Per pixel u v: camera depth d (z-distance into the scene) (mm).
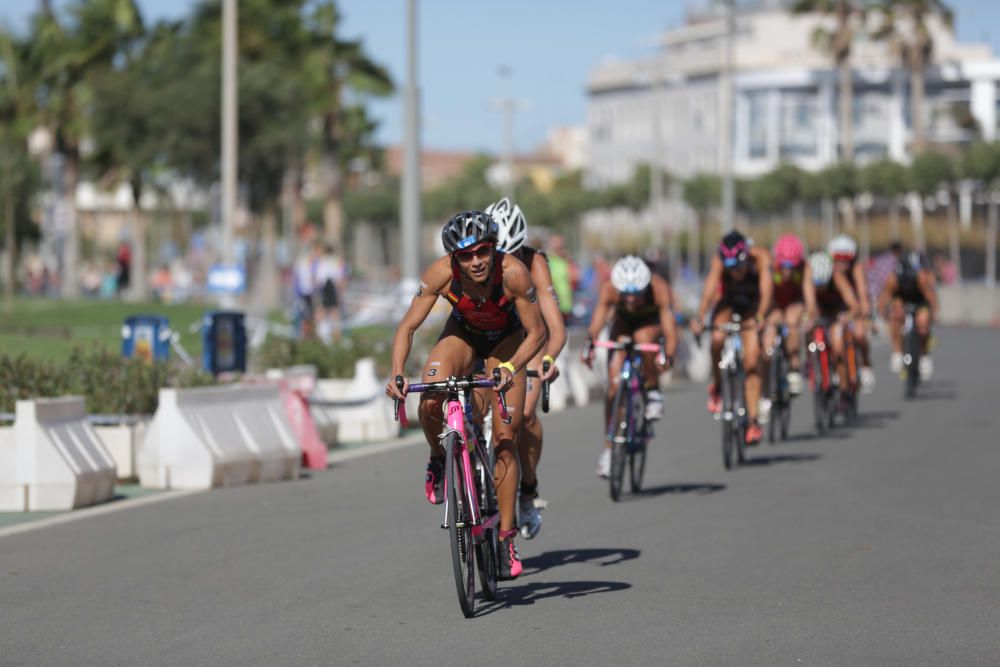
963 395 59938
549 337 22625
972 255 179250
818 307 47562
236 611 21016
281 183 128625
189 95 120438
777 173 187875
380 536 27391
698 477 35938
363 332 80688
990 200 167875
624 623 20156
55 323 84188
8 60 137000
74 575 23672
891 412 53000
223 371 48500
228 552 25734
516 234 22266
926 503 31266
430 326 60656
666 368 32938
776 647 18750
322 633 19625
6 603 21609
